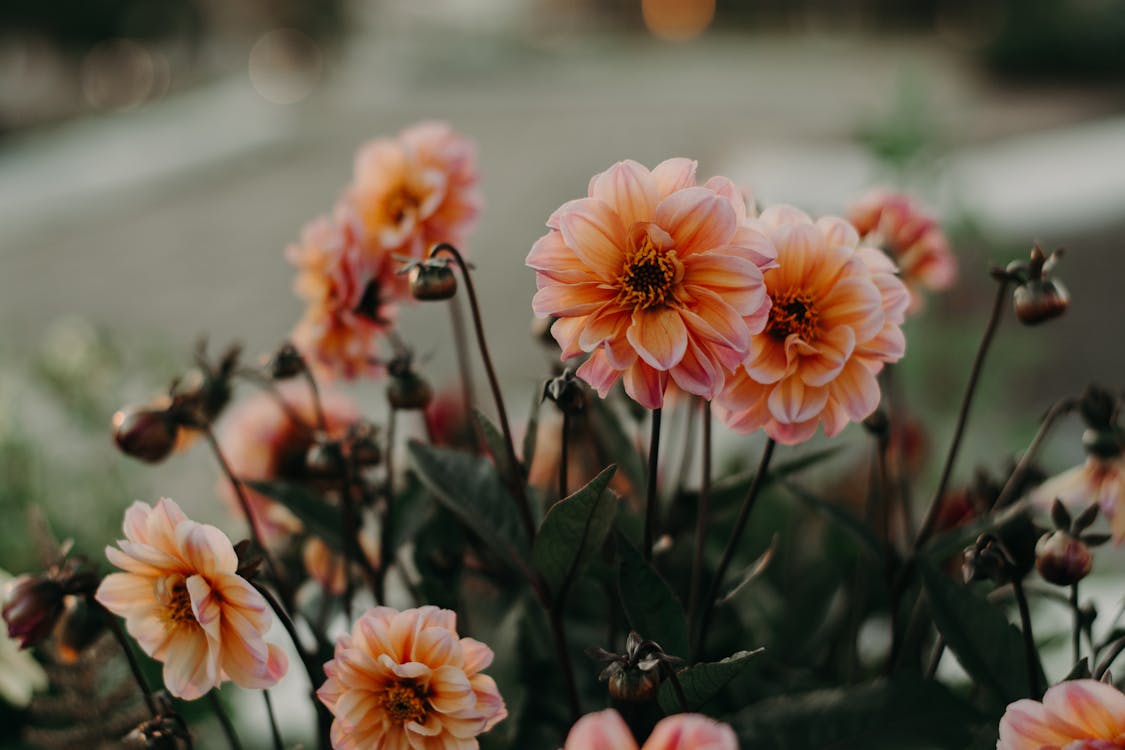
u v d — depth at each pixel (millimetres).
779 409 516
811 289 526
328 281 666
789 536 769
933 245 686
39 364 1171
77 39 10352
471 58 13688
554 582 530
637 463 634
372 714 486
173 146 7500
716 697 586
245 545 504
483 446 701
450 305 694
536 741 584
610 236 497
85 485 998
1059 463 1377
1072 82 8547
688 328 495
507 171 6395
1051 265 574
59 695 724
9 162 7285
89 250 5023
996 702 521
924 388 1330
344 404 717
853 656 627
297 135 7949
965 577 516
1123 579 1007
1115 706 438
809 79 11594
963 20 15984
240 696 810
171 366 1240
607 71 13234
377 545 661
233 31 12188
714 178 515
